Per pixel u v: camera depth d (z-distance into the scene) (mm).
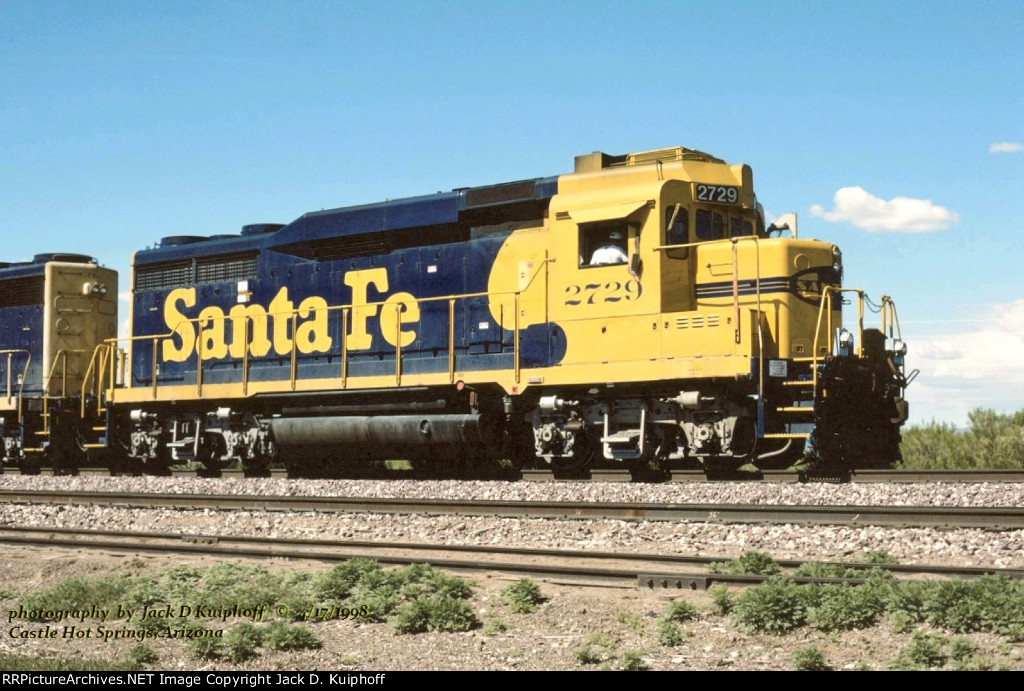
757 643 7453
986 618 7258
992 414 20328
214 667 7445
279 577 9656
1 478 20688
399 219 18266
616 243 15961
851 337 14844
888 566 9047
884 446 15539
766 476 15367
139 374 21516
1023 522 10602
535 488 15047
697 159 16219
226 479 18312
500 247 17172
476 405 17031
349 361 18719
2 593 9930
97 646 8141
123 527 14047
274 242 19891
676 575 8828
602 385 16234
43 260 24094
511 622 8203
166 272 21469
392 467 22078
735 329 14789
